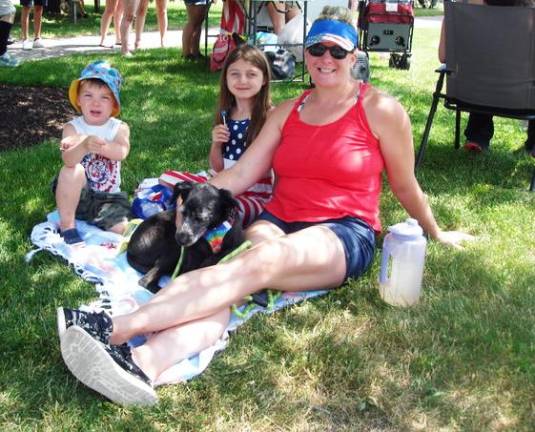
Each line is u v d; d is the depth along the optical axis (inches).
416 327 124.1
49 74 335.3
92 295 134.2
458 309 129.6
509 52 193.2
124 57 408.5
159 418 100.7
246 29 366.9
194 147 231.5
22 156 214.4
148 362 107.3
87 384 101.7
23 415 100.3
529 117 199.9
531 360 114.2
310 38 136.8
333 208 137.9
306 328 124.4
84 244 155.3
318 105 143.1
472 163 224.4
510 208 184.4
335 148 137.7
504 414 102.4
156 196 165.6
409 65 438.3
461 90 207.0
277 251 120.2
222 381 109.2
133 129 252.7
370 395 105.8
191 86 328.8
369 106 139.1
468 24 197.2
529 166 222.5
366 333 122.9
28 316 124.0
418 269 130.3
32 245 153.8
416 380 108.8
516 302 134.2
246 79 158.2
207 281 113.6
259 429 98.7
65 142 153.1
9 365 111.7
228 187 146.9
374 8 432.1
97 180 165.5
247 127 163.8
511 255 154.5
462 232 169.8
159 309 109.9
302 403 104.3
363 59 319.0
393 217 177.3
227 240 134.6
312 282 129.9
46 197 182.2
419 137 255.9
